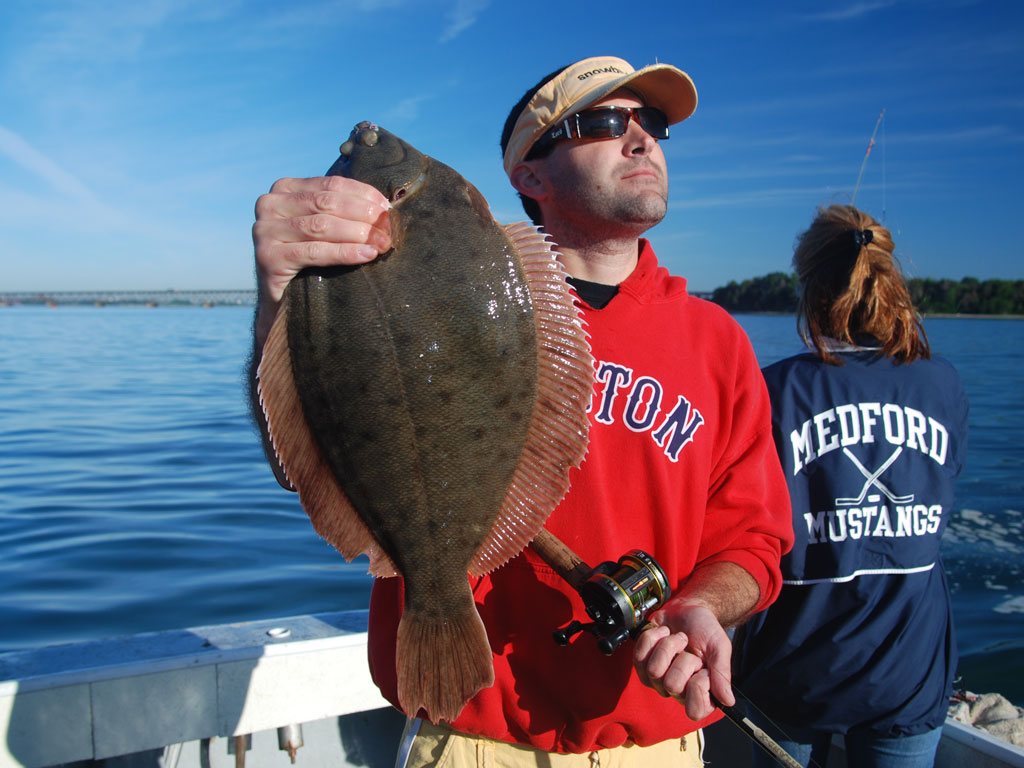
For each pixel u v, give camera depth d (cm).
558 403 159
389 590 200
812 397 257
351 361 148
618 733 189
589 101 192
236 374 2089
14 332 4062
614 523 190
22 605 545
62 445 1080
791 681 250
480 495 157
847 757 261
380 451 151
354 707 282
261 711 269
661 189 200
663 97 206
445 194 155
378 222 144
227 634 290
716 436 206
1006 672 460
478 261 152
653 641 157
